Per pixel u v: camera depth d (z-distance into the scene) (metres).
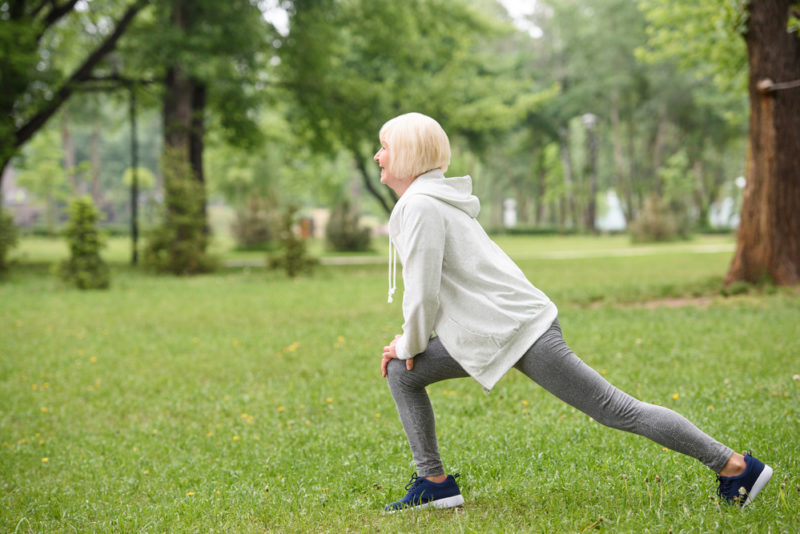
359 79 23.34
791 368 5.66
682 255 23.56
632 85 43.06
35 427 5.17
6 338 8.79
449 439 4.17
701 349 6.62
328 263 23.19
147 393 6.10
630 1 42.16
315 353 7.46
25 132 20.14
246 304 11.87
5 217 18.20
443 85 25.61
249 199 33.09
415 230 2.53
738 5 10.91
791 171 10.75
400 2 22.88
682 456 3.39
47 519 3.28
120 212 75.12
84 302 12.38
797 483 2.88
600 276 15.62
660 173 40.31
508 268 2.64
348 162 42.25
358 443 4.29
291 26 21.05
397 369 2.79
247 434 4.75
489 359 2.55
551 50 47.69
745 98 38.47
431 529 2.61
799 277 10.74
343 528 2.77
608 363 6.24
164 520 3.10
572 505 2.81
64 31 24.47
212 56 19.05
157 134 72.62
